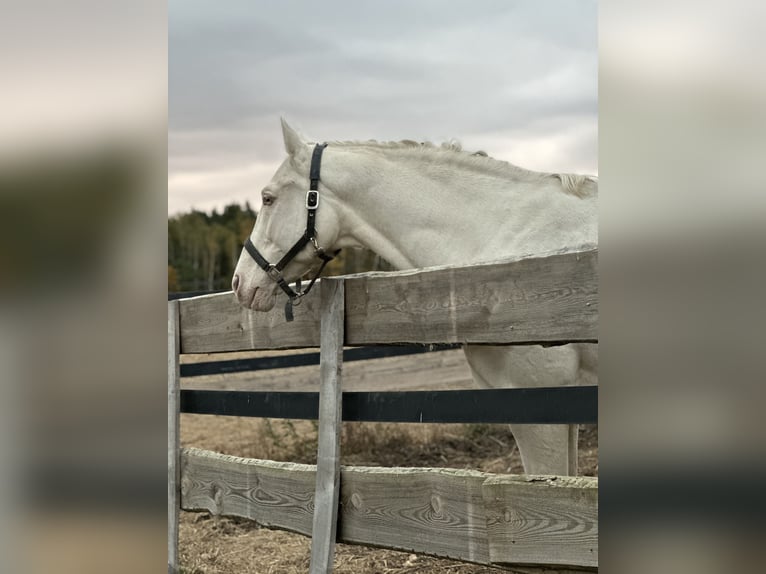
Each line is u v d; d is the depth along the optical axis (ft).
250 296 9.58
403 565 10.93
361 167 9.84
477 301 6.41
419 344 7.22
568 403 5.70
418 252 9.77
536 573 5.84
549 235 9.12
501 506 6.01
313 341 8.64
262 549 12.53
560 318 5.70
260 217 9.94
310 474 8.22
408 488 6.98
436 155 9.80
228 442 21.45
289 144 9.95
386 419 7.40
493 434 19.63
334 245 10.09
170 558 10.67
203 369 15.52
